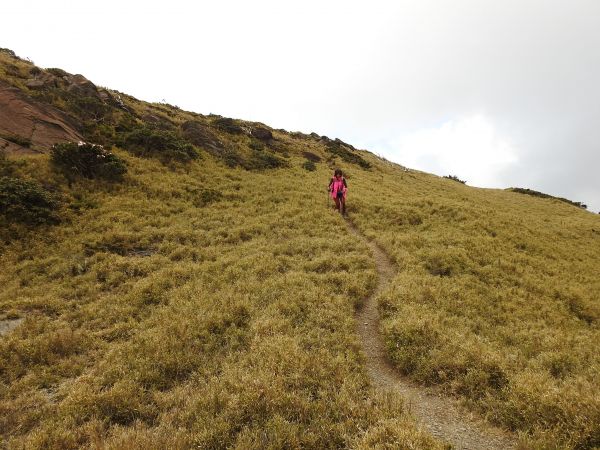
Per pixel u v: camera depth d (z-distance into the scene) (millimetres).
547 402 5984
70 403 6664
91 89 32312
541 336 10523
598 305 14820
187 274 13406
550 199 54188
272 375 6855
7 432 6246
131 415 6531
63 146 20172
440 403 6879
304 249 16141
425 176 57750
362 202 26109
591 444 5203
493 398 6598
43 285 12539
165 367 7867
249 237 18172
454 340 8641
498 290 14094
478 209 27375
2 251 14180
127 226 17469
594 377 7223
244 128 43281
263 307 10516
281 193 26234
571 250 23125
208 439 5500
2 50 34969
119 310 10930
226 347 8672
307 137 58406
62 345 9008
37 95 26328
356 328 10094
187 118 40625
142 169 23812
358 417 5992
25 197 16562
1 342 9000
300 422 5949
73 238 15805
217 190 24609
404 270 14367
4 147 19891
